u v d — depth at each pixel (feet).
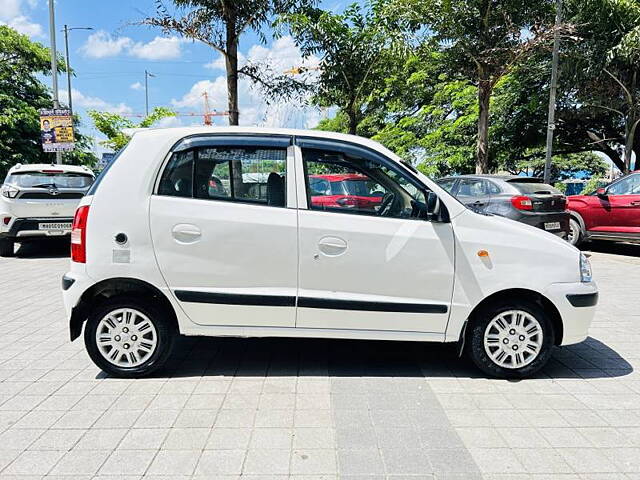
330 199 12.33
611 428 10.34
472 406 11.28
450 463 9.00
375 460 9.07
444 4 36.50
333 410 10.99
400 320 12.35
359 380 12.69
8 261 31.01
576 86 51.47
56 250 36.01
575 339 12.72
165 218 12.03
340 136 12.73
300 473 8.66
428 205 11.94
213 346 15.16
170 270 12.09
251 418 10.59
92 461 8.97
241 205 12.17
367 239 12.09
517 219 26.48
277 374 13.02
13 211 30.53
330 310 12.23
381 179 12.50
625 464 9.04
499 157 68.03
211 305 12.23
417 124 71.97
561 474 8.71
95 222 12.03
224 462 8.96
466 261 12.26
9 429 10.09
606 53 44.62
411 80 53.88
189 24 29.58
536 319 12.51
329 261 12.09
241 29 30.45
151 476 8.54
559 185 78.02
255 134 12.51
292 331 12.40
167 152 12.26
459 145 66.54
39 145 84.64
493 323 12.57
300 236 12.03
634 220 30.63
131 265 12.03
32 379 12.62
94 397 11.57
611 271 27.73
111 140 80.07
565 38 43.19
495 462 9.06
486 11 37.40
